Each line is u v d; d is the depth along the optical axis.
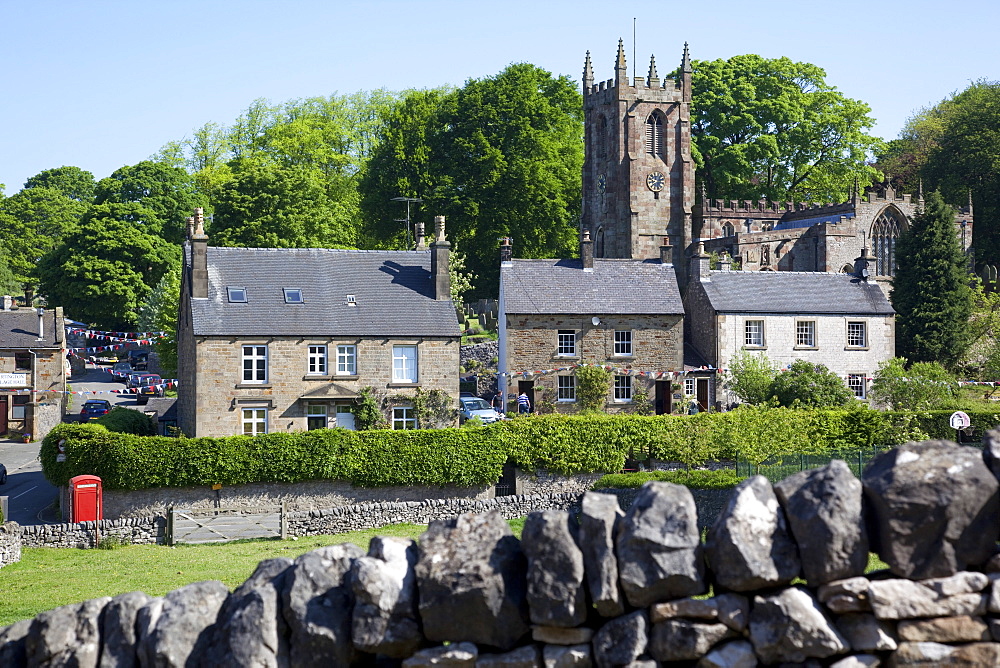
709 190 113.81
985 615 8.97
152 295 102.06
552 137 105.31
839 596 9.05
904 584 8.99
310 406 51.25
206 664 9.38
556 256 101.81
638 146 102.44
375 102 126.00
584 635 9.35
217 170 125.00
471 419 53.56
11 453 65.69
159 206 114.12
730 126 109.81
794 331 66.44
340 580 9.71
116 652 9.55
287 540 35.72
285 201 86.75
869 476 9.43
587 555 9.45
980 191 104.19
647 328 61.88
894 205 96.88
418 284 55.25
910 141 124.69
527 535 9.52
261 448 41.06
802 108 111.00
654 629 9.27
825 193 114.56
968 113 107.69
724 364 65.06
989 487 9.06
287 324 51.31
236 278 52.91
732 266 89.44
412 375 52.78
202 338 49.91
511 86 99.06
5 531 31.19
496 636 9.44
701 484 34.94
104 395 87.94
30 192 148.12
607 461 43.41
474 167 97.56
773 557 9.16
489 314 85.75
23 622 9.98
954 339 74.88
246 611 9.39
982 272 98.81
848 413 45.94
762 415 45.06
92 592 25.06
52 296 108.06
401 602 9.48
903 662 8.94
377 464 41.75
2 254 124.12
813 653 8.91
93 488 39.03
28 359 75.50
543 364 60.69
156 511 40.47
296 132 116.69
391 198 98.00
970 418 46.69
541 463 43.28
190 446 40.50
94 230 108.00
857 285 69.62
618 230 103.12
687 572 9.20
